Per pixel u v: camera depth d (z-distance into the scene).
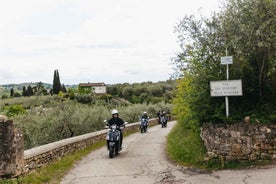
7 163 8.05
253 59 10.52
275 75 10.49
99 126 22.84
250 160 9.31
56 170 10.15
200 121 10.95
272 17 9.20
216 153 9.94
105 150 15.53
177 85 18.70
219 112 10.16
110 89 85.81
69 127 19.52
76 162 11.98
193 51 11.83
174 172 9.55
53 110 19.58
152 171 9.87
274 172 8.16
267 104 10.39
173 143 15.61
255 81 10.73
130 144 17.47
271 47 9.46
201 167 9.84
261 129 9.26
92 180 8.94
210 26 11.20
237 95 9.92
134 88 79.81
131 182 8.55
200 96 10.80
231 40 9.72
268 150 9.18
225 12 10.48
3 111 19.30
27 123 16.75
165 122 34.00
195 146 11.99
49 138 17.59
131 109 39.38
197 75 11.28
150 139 19.83
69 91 51.34
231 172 8.80
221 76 10.90
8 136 8.07
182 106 17.38
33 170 9.32
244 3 9.53
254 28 9.34
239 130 9.49
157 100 68.25
